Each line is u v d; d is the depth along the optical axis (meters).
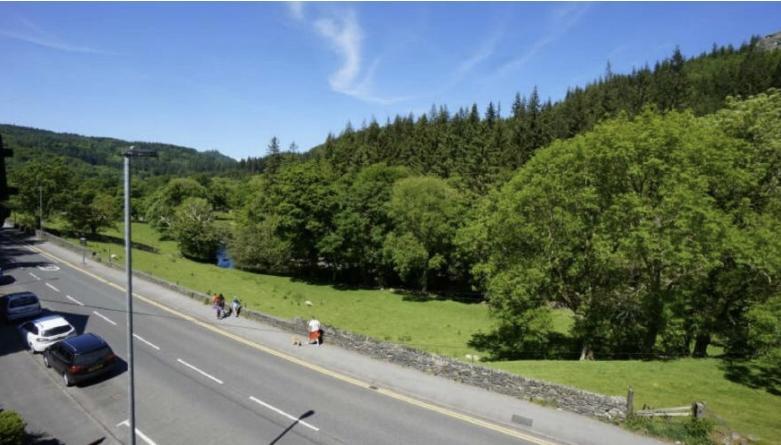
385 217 58.12
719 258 25.45
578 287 31.72
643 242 24.47
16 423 15.29
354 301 51.16
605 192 29.03
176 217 74.75
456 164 92.94
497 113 129.38
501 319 32.41
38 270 45.22
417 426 17.56
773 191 27.55
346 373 22.86
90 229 75.94
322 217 60.03
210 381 21.70
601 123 30.36
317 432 17.11
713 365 24.09
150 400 19.72
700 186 24.22
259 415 18.44
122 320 31.16
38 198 70.25
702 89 122.19
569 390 18.70
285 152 104.88
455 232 52.53
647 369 23.62
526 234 31.12
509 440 16.55
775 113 28.11
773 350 22.97
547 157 31.86
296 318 29.61
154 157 13.02
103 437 16.80
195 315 32.81
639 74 137.12
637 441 16.20
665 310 25.47
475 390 20.67
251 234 65.38
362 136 139.62
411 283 62.00
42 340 24.59
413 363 23.41
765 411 18.42
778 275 24.53
